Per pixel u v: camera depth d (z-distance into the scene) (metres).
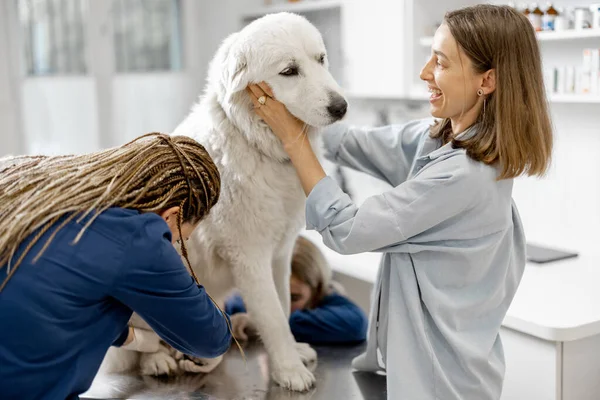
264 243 1.64
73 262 1.07
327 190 1.42
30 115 3.48
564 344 1.67
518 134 1.30
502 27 1.30
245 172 1.57
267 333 1.63
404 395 1.37
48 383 1.10
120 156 1.18
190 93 3.96
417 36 2.54
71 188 1.12
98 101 3.65
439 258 1.38
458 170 1.30
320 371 1.72
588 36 2.02
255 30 1.55
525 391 1.77
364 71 2.79
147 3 3.77
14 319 1.05
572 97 2.08
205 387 1.62
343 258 2.38
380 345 1.53
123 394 1.58
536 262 2.19
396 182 1.70
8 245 1.07
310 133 1.60
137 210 1.14
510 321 1.73
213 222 1.61
